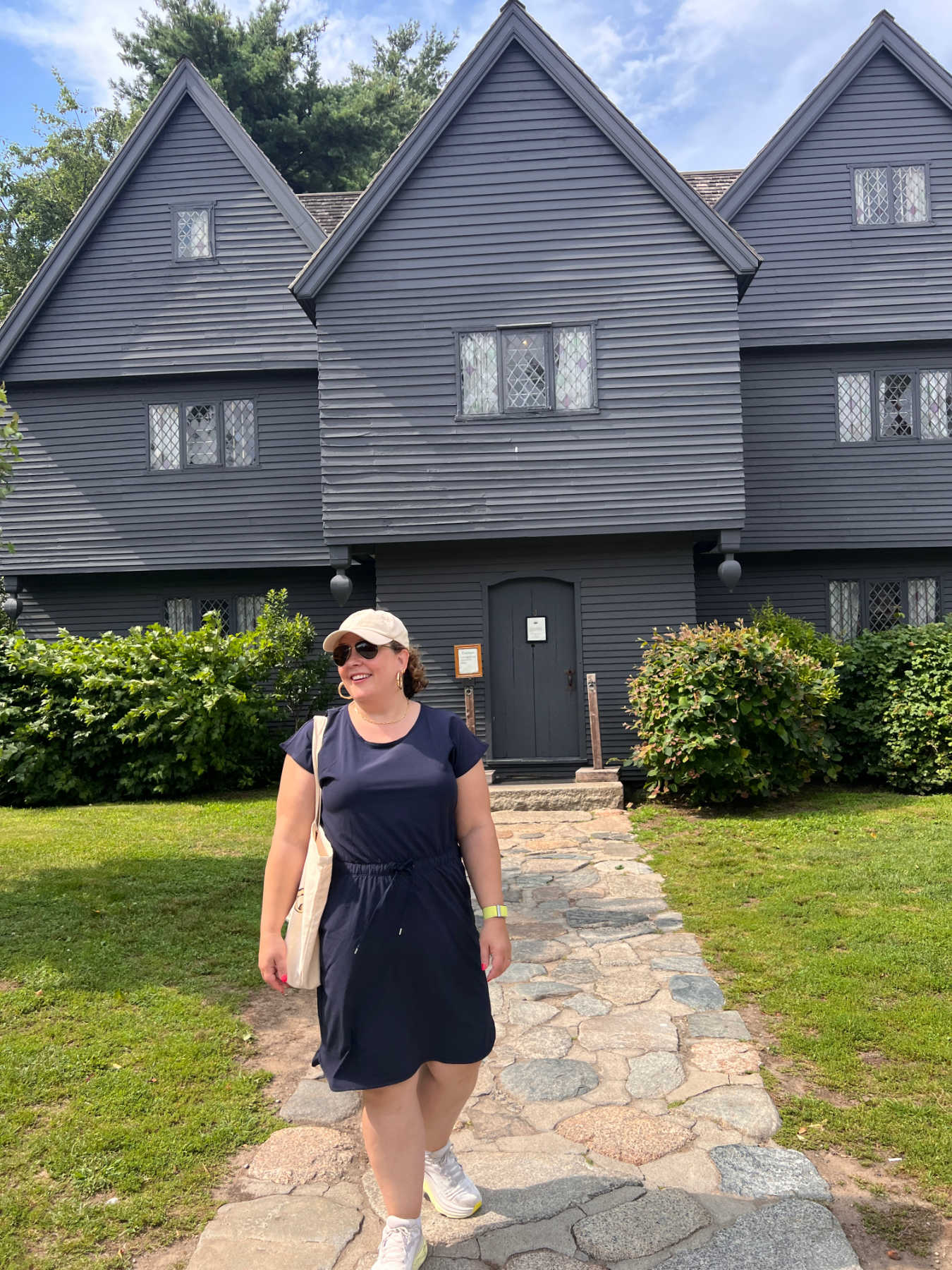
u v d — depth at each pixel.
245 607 14.89
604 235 11.99
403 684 3.15
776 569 14.38
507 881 7.71
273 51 29.31
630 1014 4.95
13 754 11.02
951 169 13.68
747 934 6.04
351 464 12.13
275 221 14.30
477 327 12.07
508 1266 2.96
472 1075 3.08
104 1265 3.01
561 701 12.51
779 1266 2.93
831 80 13.67
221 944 5.95
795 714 9.93
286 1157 3.62
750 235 13.93
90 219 14.37
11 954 5.69
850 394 13.96
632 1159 3.56
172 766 11.55
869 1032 4.49
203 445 14.44
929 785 10.55
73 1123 3.82
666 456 11.88
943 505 13.76
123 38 29.98
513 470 12.02
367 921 2.81
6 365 14.45
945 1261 2.96
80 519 14.46
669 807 10.39
